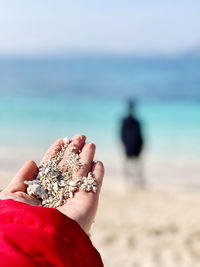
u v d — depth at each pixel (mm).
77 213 1228
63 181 1394
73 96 40938
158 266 4289
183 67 76312
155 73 66125
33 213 1049
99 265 1052
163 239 5219
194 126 19547
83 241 1045
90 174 1417
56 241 1001
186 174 11477
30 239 991
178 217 6594
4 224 1041
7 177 10305
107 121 21172
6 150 14055
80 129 18656
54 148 1559
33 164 1499
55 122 20812
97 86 51031
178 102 33562
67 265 988
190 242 5070
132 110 10664
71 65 85438
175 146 15086
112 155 13719
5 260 947
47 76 64062
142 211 7129
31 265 949
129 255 4625
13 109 26641
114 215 6738
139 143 10664
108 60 102000
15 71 73938
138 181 10641
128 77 60438
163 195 8914
